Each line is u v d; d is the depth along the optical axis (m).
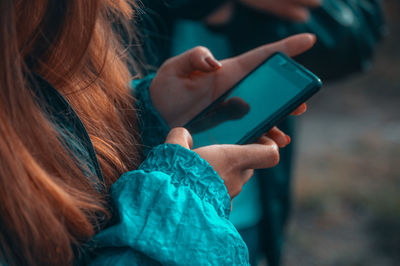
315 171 3.63
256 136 0.68
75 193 0.54
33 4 0.54
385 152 3.95
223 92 0.78
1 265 0.50
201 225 0.51
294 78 0.69
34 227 0.50
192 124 0.75
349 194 3.20
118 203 0.53
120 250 0.51
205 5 1.20
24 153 0.50
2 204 0.50
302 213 3.05
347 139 4.43
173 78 0.78
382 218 2.89
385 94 5.76
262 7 1.26
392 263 2.54
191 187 0.54
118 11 0.73
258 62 0.77
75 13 0.56
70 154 0.56
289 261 2.60
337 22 1.33
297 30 1.32
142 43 1.06
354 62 1.43
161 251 0.49
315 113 5.43
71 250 0.52
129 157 0.67
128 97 0.75
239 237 0.53
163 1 1.14
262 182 1.38
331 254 2.64
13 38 0.50
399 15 7.50
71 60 0.58
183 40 1.40
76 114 0.58
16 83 0.51
